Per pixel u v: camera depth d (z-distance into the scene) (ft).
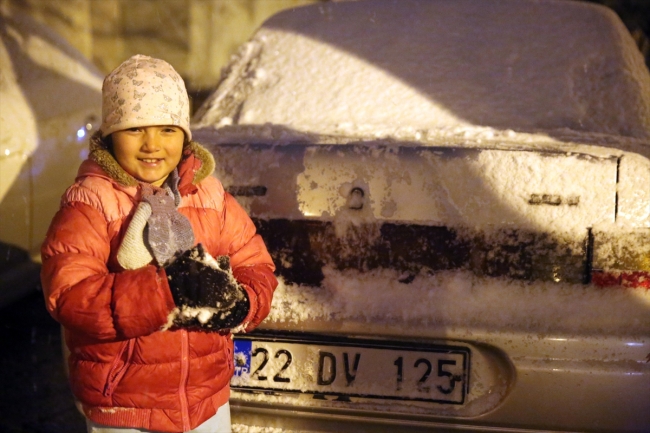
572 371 7.18
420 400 7.40
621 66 10.77
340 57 11.23
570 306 7.30
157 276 5.06
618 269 7.26
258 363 7.66
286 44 11.72
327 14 12.03
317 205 7.58
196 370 5.61
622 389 7.17
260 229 7.70
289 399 7.62
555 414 7.24
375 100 10.57
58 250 5.24
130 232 5.32
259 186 7.70
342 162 7.52
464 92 10.52
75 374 5.58
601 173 7.23
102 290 5.06
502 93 10.48
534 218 7.27
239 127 10.00
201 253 5.18
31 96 13.25
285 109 10.69
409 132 9.46
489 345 7.29
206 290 5.04
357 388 7.49
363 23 11.65
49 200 13.07
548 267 7.31
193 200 5.81
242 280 5.73
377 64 11.01
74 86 14.67
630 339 7.23
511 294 7.34
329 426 7.62
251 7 39.96
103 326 5.05
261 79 11.29
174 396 5.56
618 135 10.03
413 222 7.41
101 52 37.01
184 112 5.63
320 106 10.62
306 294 7.59
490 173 7.32
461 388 7.36
